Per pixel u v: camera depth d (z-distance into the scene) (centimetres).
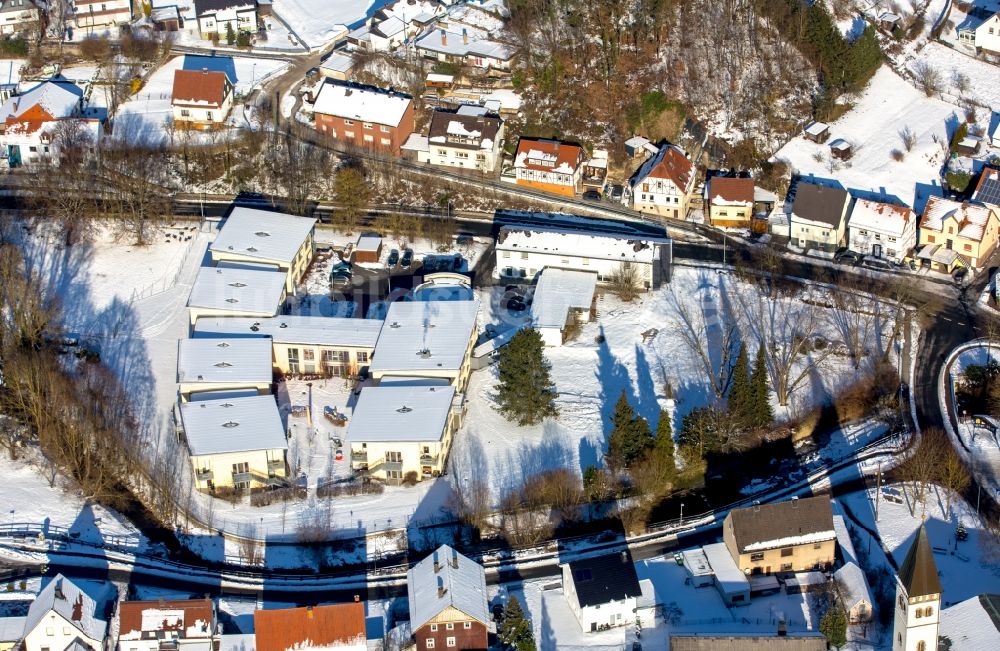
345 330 16638
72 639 12962
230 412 15250
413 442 14950
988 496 15112
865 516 14850
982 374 16675
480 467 15450
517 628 13012
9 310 17225
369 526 14725
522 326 17525
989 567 14075
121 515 14812
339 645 12838
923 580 11875
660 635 13238
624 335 17475
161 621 12988
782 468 15650
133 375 16588
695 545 14562
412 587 13250
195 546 14512
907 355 17200
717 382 16550
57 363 16538
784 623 12912
